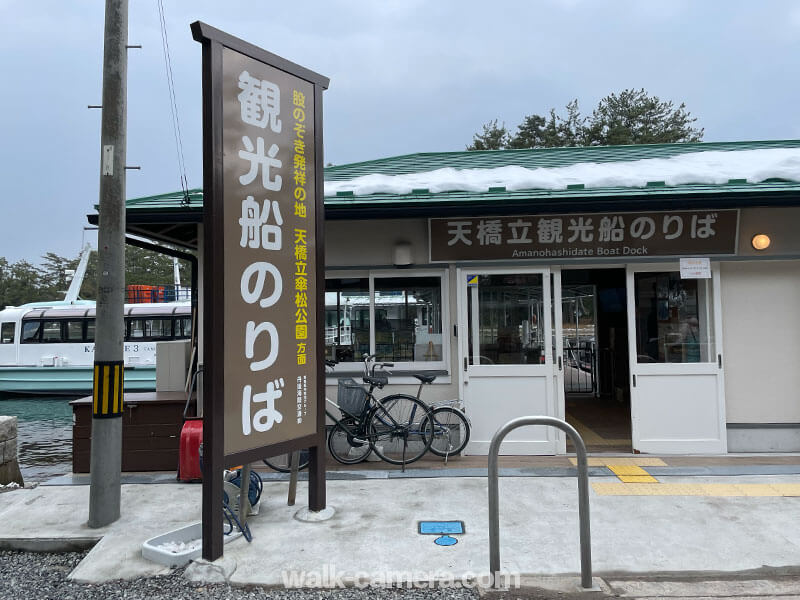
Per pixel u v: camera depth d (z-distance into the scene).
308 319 4.39
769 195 5.59
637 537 4.02
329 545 3.95
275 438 4.10
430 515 4.48
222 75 3.79
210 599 3.31
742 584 3.42
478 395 6.26
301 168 4.35
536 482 5.24
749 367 6.21
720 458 5.98
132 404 6.00
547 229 6.20
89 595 3.39
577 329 11.23
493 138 28.61
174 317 17.28
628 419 8.05
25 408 15.37
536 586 3.39
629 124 28.42
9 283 38.53
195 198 6.09
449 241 6.28
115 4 4.50
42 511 4.77
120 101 4.51
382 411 6.07
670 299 6.33
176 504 4.90
